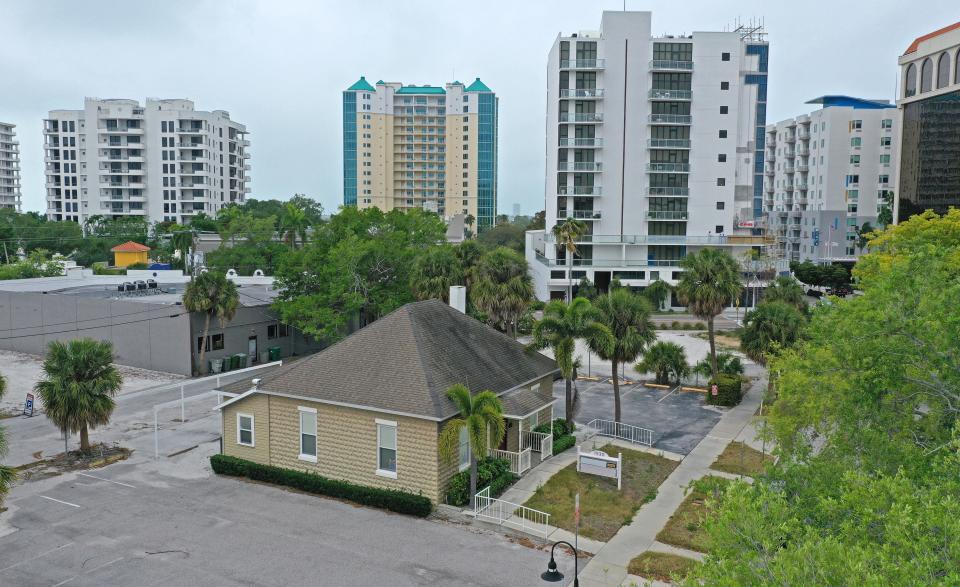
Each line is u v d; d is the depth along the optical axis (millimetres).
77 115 144125
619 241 83250
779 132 130000
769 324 35594
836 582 8922
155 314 44500
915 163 62156
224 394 26328
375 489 22641
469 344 27609
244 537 19938
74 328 48094
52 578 17359
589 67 81500
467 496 22469
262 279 62812
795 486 14172
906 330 15719
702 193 83562
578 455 25516
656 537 20344
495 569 18234
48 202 146625
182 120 134875
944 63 58469
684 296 39031
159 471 25625
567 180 83625
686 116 81875
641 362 42500
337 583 17344
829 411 17312
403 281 46125
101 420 26938
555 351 28766
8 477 19188
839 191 112625
